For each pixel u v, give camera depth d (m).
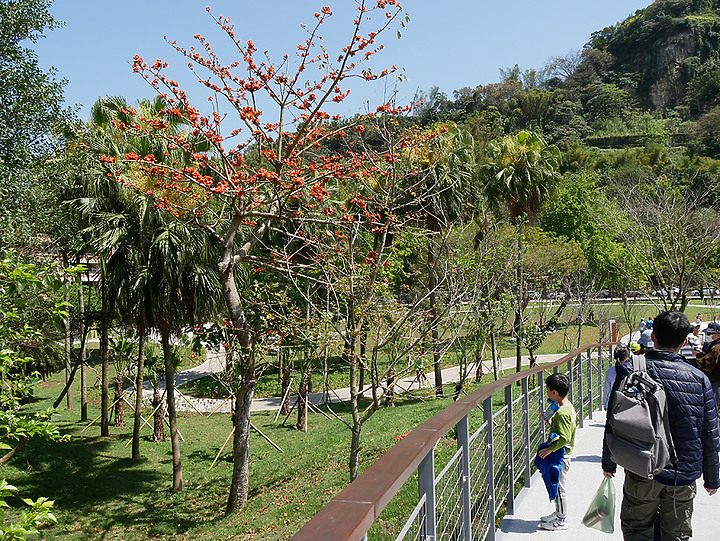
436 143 10.74
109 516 13.57
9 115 9.60
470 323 13.18
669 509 2.96
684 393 2.90
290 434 20.38
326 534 1.10
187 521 12.76
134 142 13.00
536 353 35.38
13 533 4.34
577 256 33.00
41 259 9.55
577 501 4.76
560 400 4.33
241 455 12.41
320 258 9.34
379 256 9.02
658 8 141.75
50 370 22.92
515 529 4.20
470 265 13.59
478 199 20.02
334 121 9.88
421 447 1.92
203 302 13.99
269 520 10.48
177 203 12.85
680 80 132.38
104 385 21.33
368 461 11.75
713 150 89.75
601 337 31.19
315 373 31.78
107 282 14.05
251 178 9.66
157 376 22.30
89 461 17.94
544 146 21.44
